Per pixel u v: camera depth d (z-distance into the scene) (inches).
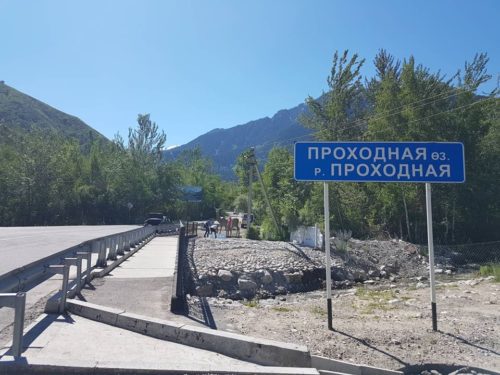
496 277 673.6
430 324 354.6
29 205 2410.2
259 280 749.3
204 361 207.3
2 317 268.5
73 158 2758.4
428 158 349.7
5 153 2696.9
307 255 943.0
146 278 469.1
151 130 2997.0
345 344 290.8
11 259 430.9
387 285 799.7
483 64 1317.7
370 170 352.5
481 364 262.4
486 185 1302.9
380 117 1349.7
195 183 3641.7
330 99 1610.5
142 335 246.7
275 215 1392.7
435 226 1375.5
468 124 1282.0
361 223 1390.3
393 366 255.0
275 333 314.8
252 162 1466.5
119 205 2696.9
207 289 666.8
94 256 582.2
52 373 183.3
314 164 357.4
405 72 1327.5
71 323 263.0
